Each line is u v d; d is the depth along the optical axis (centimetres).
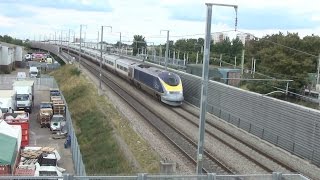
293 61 5959
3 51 9244
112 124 3622
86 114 4475
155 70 4869
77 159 2716
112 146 3034
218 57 9038
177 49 10225
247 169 2377
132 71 5734
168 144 2850
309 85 5988
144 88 5150
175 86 4391
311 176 2311
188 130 3300
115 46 11906
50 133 4147
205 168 2375
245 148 2848
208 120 3769
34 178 1152
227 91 3762
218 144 2911
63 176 1166
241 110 3516
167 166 2117
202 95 1892
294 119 2820
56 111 4772
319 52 6272
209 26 1825
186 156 2583
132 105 4281
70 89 6294
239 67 7406
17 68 10956
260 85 5897
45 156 2950
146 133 3127
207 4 1802
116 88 5600
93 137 3544
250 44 7638
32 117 4941
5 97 4612
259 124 3241
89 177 1186
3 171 2352
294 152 2803
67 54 11931
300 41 6228
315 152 2586
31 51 17912
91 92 5381
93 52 9831
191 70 6431
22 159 2905
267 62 6169
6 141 2655
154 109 4128
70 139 3566
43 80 7162
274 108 3052
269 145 3014
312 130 2628
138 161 2492
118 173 2395
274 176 1359
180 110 4175
